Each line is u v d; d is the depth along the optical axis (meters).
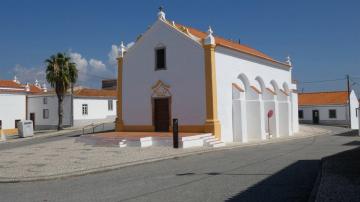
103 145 24.61
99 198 10.34
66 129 48.66
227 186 11.34
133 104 31.39
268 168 14.77
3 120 51.97
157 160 18.03
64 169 15.59
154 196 10.30
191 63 28.47
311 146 25.03
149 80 30.56
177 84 29.12
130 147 23.33
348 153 18.03
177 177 13.30
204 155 20.41
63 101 52.75
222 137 28.19
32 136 43.06
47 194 11.28
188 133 27.48
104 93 57.25
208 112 27.45
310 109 65.69
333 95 65.94
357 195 9.09
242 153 21.03
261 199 9.55
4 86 53.22
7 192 11.91
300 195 9.91
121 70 32.16
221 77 28.67
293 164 15.77
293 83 43.91
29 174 14.68
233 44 38.78
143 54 31.00
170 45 29.58
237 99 29.80
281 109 38.53
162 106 30.08
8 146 31.55
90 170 15.22
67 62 48.16
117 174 14.66
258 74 34.69
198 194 10.34
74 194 11.06
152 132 29.52
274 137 35.09
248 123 32.28
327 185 10.33
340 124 62.69
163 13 30.28
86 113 53.62
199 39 28.34
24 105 54.81
